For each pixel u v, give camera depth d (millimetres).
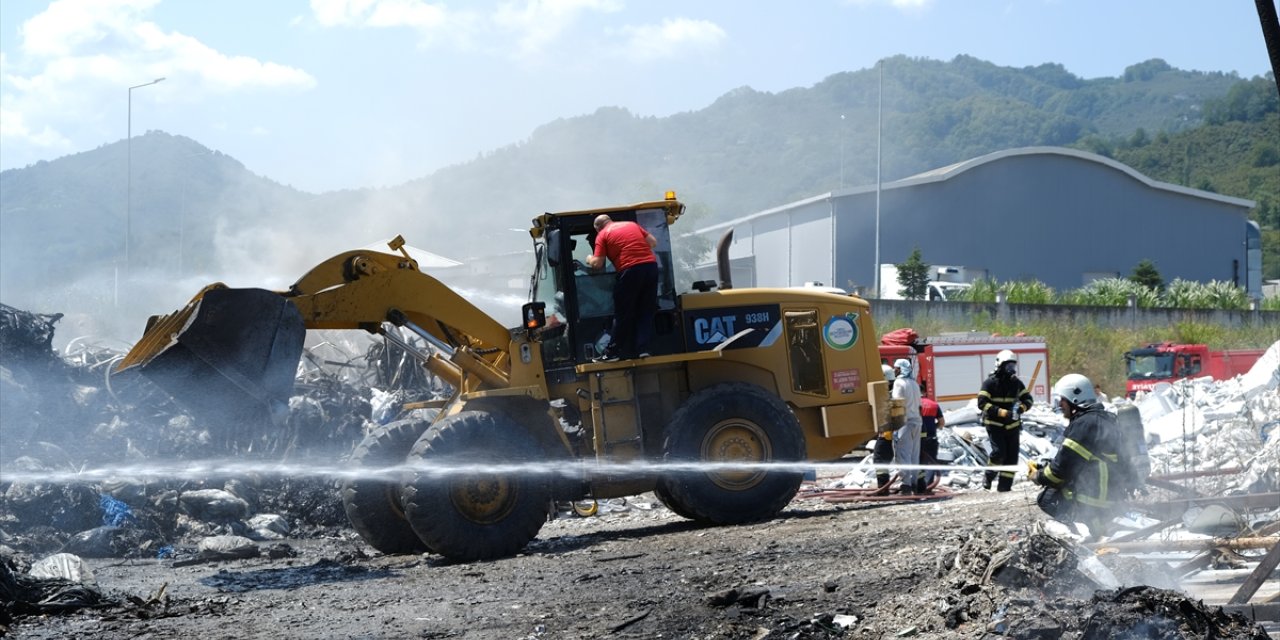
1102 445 8117
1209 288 47688
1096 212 59469
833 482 16375
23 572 8000
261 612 7336
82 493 10844
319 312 9688
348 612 7262
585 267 11094
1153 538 8516
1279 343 21078
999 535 6707
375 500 10273
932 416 15117
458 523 9453
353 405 14945
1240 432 14859
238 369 8562
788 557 8469
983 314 38500
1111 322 40312
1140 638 4949
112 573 9453
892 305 37812
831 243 53562
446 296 10336
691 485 10828
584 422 10906
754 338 11602
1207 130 182750
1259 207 148250
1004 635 5246
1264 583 6941
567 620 6672
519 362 10617
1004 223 57312
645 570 8336
